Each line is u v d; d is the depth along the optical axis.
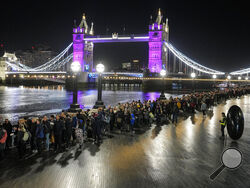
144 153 11.27
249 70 123.00
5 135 10.38
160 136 14.38
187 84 135.75
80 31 173.75
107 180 8.48
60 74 150.75
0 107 48.00
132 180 8.49
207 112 24.22
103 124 14.85
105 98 72.50
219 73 131.75
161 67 147.75
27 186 8.02
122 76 156.25
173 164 9.94
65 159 10.46
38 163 9.98
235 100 37.03
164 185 8.14
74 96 19.53
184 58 153.00
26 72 161.88
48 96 78.44
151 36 151.00
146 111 17.58
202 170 9.35
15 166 9.66
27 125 11.98
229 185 8.16
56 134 11.65
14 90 114.00
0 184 8.15
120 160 10.37
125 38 157.38
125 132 15.40
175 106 18.64
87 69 172.62
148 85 133.75
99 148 12.02
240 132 11.55
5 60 182.62
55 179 8.53
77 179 8.54
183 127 17.00
